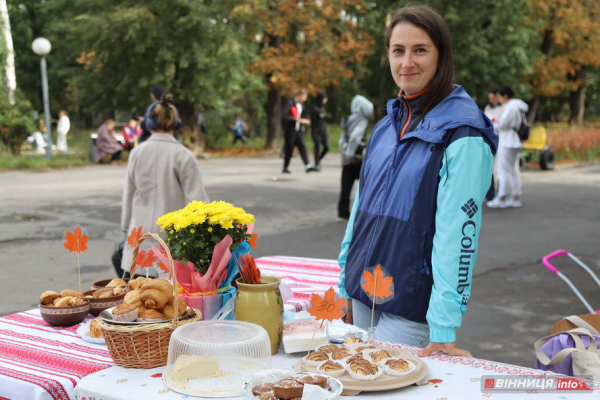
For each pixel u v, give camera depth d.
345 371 1.78
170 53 20.80
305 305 2.65
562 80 33.06
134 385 1.79
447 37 2.14
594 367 2.30
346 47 25.38
